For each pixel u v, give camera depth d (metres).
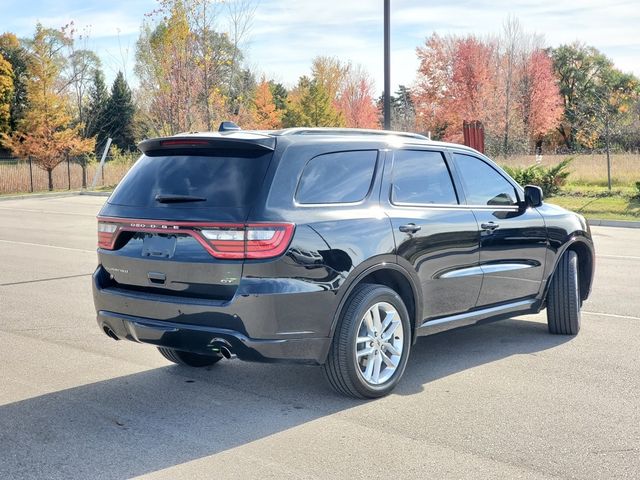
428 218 5.58
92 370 5.94
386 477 3.87
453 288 5.82
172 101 32.00
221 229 4.64
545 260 6.77
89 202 27.77
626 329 7.32
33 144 34.66
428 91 58.56
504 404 5.05
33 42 35.91
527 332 7.25
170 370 5.95
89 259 12.35
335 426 4.65
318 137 5.14
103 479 3.88
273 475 3.91
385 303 5.21
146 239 5.00
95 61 43.72
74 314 8.05
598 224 18.88
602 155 32.19
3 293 9.27
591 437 4.43
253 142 4.80
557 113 58.84
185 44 31.47
